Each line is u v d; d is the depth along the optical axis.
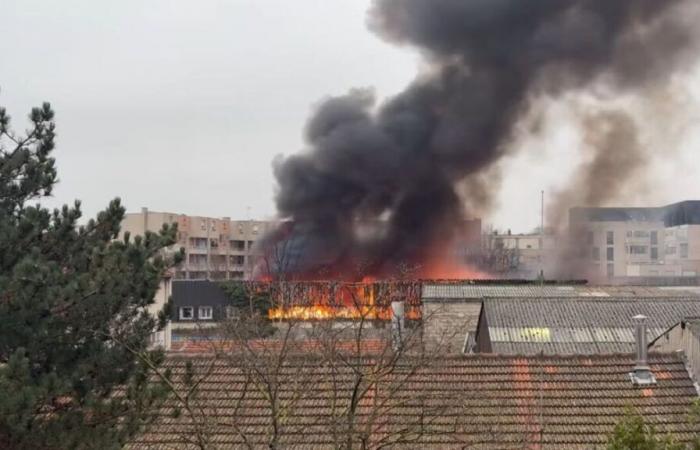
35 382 10.83
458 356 19.88
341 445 13.51
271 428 15.74
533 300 30.78
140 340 12.38
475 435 17.12
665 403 17.98
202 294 50.03
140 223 83.75
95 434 11.59
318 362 18.94
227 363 19.52
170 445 16.80
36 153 13.11
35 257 11.14
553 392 18.58
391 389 16.03
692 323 19.56
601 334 28.03
